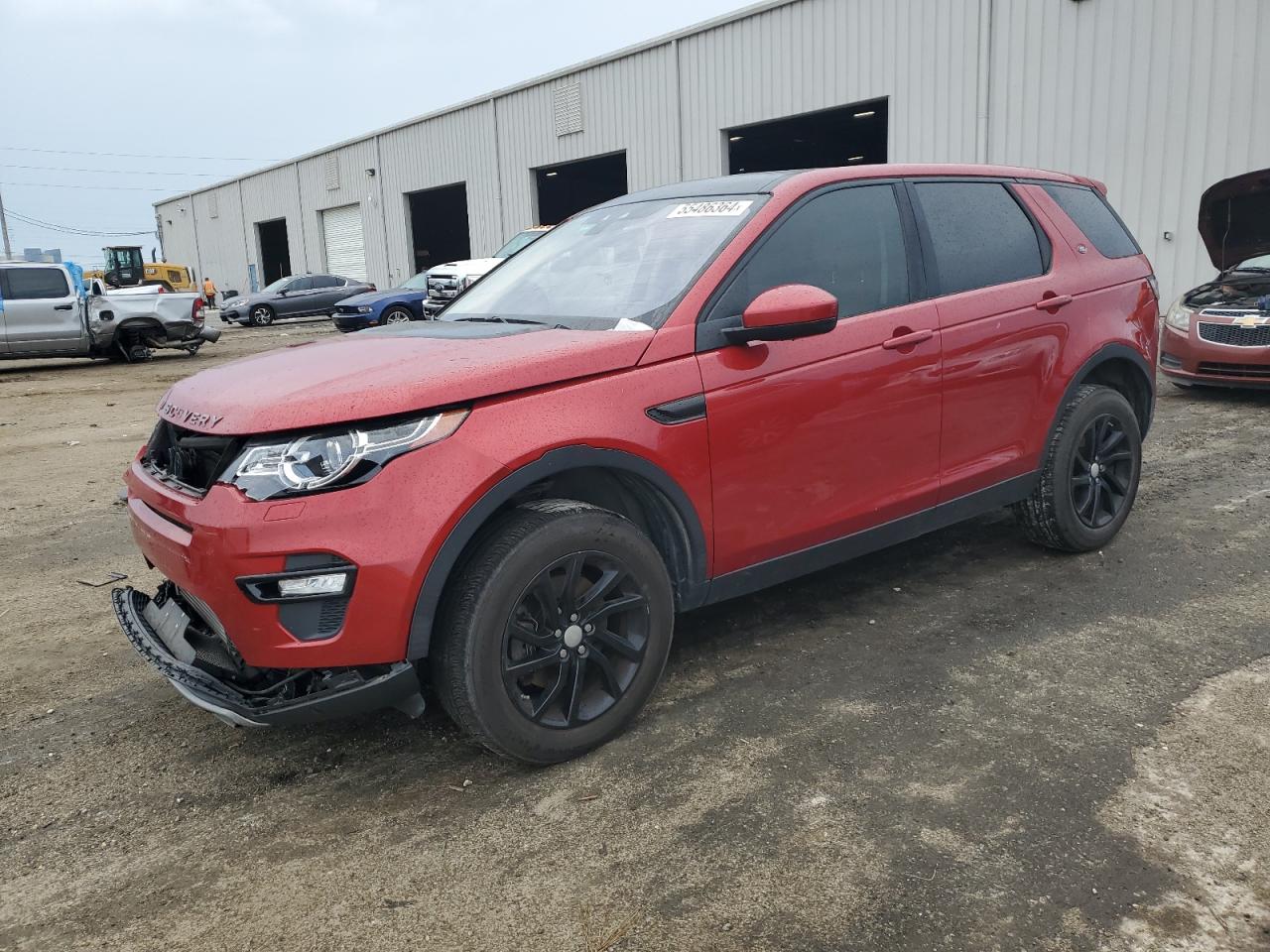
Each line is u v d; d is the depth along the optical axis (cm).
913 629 383
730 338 311
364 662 256
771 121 1891
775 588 433
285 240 4603
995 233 408
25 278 1549
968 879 232
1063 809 258
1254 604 396
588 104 2322
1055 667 344
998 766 281
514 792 278
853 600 416
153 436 321
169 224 5412
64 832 269
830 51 1750
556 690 283
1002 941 211
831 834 251
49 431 987
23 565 524
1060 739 295
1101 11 1366
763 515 326
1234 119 1248
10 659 394
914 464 369
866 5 1683
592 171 3266
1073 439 428
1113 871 233
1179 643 361
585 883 236
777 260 333
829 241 349
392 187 3216
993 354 389
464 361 276
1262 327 842
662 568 302
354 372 272
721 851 246
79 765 306
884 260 364
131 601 330
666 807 267
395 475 252
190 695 266
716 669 353
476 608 263
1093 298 435
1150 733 296
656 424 294
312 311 2764
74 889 243
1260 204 890
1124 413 451
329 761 301
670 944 213
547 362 279
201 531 253
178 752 312
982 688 330
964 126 1559
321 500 246
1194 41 1277
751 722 313
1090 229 455
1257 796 261
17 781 297
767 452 321
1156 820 252
